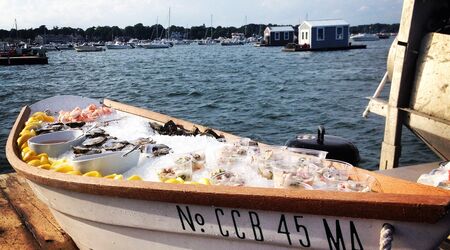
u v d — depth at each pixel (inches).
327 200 69.8
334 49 2186.3
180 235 88.0
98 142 127.4
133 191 85.7
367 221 69.6
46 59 1628.9
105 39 5226.4
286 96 722.8
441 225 65.8
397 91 189.0
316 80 944.9
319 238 74.2
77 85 954.7
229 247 84.2
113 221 95.0
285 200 72.8
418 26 179.2
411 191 86.0
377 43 3553.2
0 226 146.0
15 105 680.4
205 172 109.4
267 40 3147.1
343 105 605.9
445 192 81.3
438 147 183.0
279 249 79.3
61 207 107.8
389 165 199.9
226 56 2166.6
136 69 1407.5
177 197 81.8
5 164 343.3
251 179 101.6
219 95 764.0
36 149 126.3
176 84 948.6
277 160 108.0
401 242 69.0
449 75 165.3
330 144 163.6
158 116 171.8
